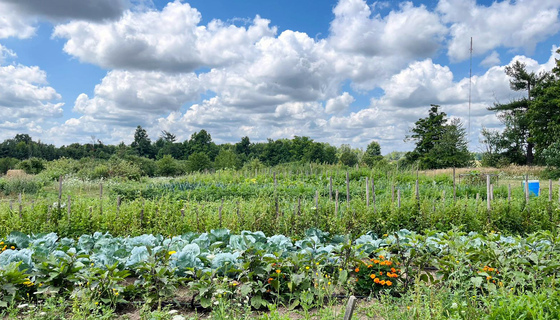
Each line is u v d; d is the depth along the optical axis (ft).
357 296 15.70
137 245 19.21
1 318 13.26
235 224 26.40
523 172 101.19
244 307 13.73
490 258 15.33
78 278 14.25
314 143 186.80
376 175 66.08
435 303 12.12
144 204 30.66
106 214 28.14
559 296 11.67
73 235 26.23
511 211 31.01
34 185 67.26
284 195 48.80
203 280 14.44
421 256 17.11
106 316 12.67
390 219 28.53
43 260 14.46
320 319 12.98
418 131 160.97
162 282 14.82
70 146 239.30
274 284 15.03
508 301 11.69
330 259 17.29
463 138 141.49
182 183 64.28
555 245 16.43
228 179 70.08
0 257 16.10
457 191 52.80
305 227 26.32
